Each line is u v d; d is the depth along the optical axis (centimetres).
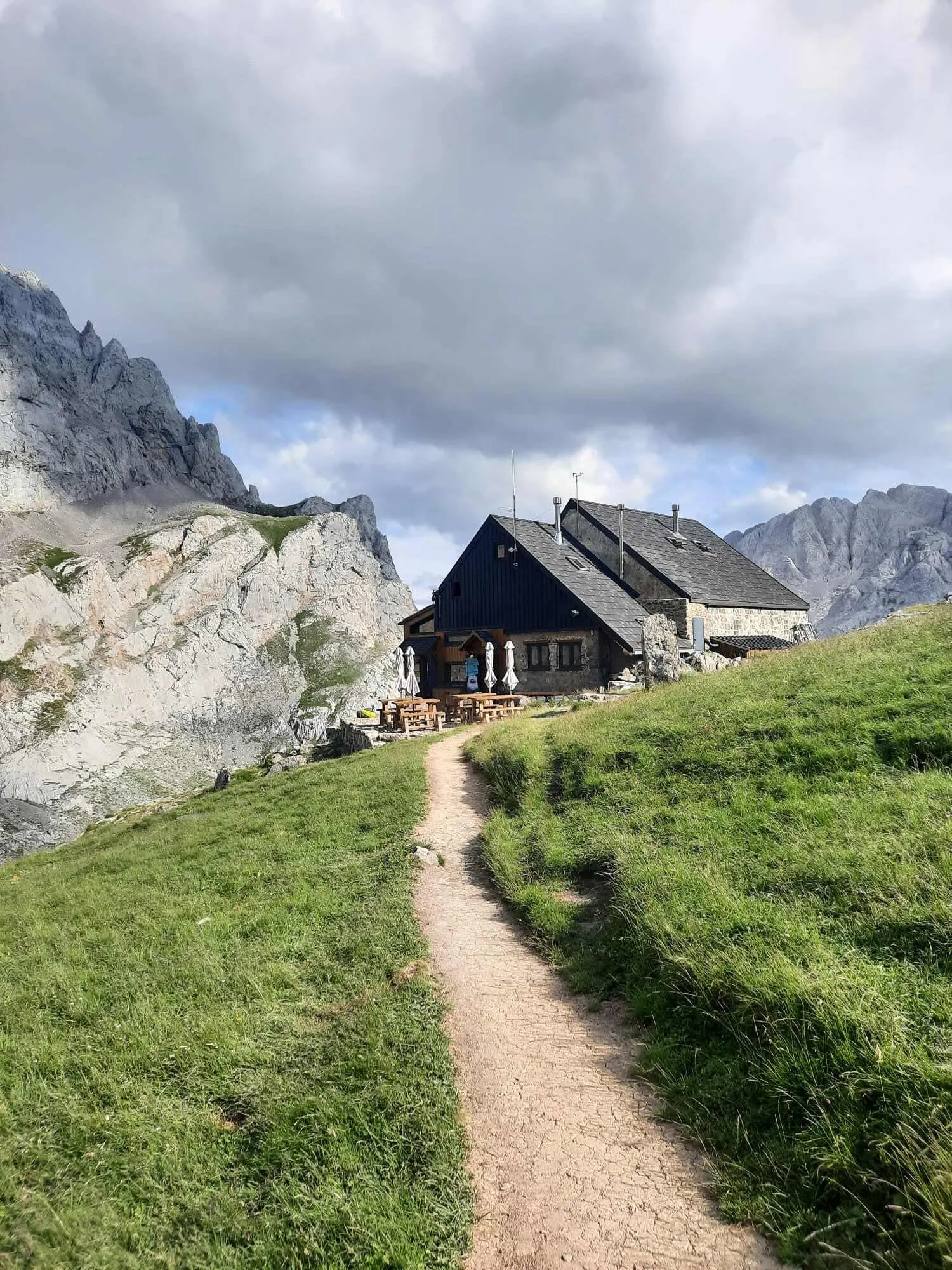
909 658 1455
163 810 2780
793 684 1504
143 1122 585
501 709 3475
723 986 616
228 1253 451
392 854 1258
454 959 842
